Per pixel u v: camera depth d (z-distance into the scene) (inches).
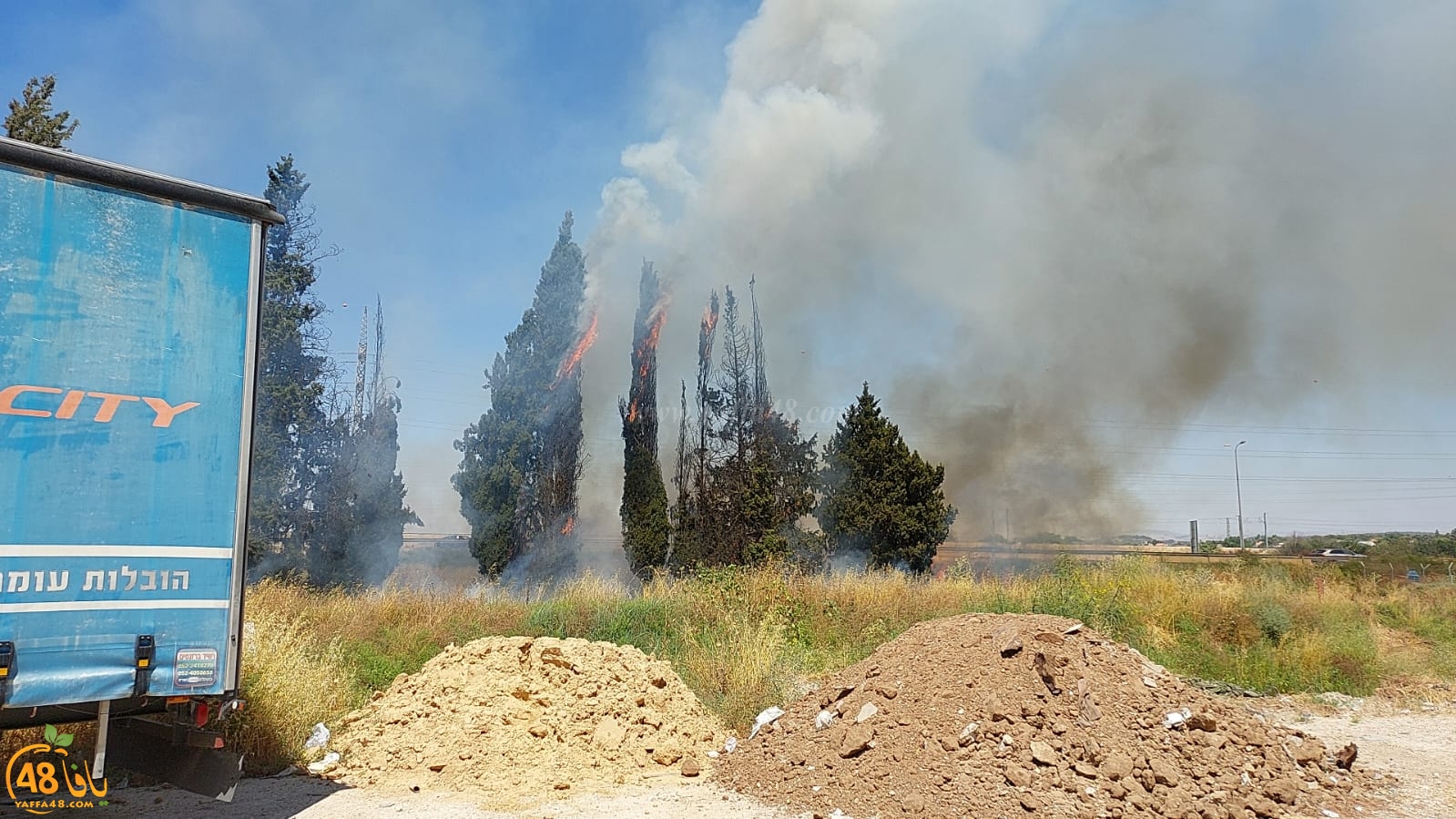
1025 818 255.9
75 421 220.8
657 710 368.2
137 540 225.6
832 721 325.1
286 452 952.3
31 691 209.5
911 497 1047.0
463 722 343.9
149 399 230.8
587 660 389.7
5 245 217.2
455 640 546.3
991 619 355.9
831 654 558.9
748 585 658.8
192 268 240.4
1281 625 616.7
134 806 282.2
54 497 216.2
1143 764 282.0
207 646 232.2
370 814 276.7
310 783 312.0
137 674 222.2
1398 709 480.4
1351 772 325.4
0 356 213.3
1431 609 757.3
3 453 211.8
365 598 660.1
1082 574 754.2
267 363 943.0
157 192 237.1
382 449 1061.1
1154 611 654.5
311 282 1002.7
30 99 817.5
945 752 286.0
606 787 309.6
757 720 362.3
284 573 904.3
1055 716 297.1
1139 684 323.0
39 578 212.7
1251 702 492.1
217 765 257.4
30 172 221.9
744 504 1071.0
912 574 910.4
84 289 225.3
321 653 452.8
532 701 361.1
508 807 285.4
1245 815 273.6
